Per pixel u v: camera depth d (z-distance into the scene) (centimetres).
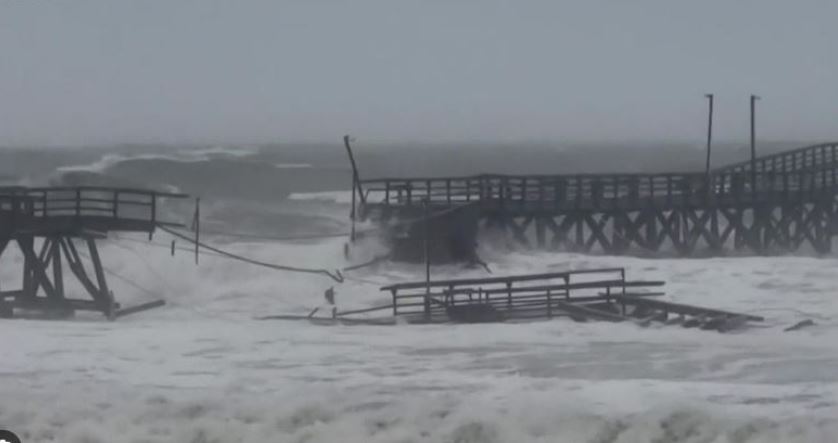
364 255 13925
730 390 4797
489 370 5678
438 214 13625
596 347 6694
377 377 5322
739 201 17188
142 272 13200
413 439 4109
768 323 8962
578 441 4084
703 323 8719
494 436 4131
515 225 15350
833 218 18388
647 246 16338
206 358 6000
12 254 13550
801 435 4072
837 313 9750
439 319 9750
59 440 4144
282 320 9850
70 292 13012
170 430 4234
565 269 13450
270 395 4716
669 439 4084
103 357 5962
